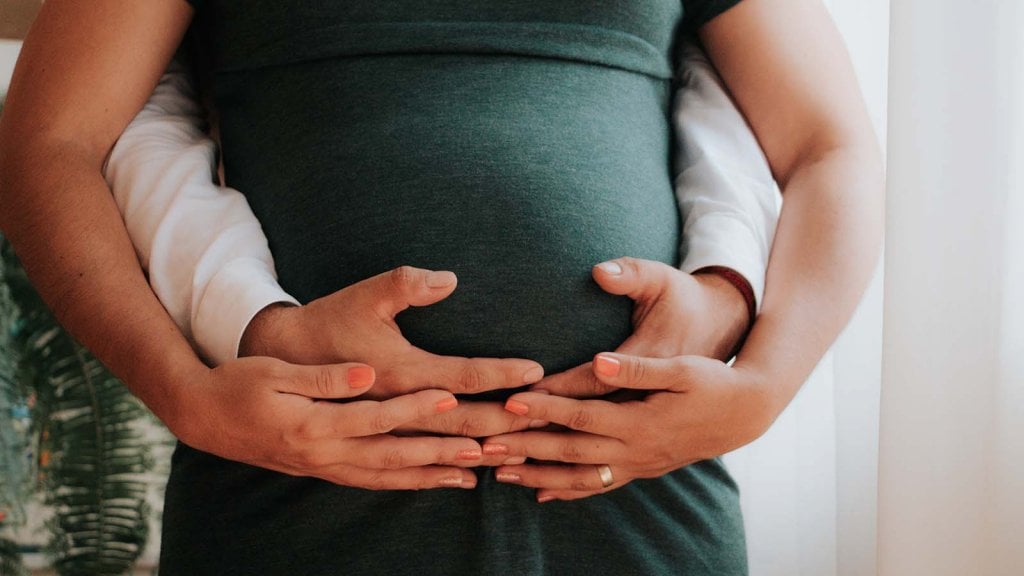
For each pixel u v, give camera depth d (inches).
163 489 53.9
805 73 35.2
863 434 47.4
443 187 29.6
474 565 28.7
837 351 46.9
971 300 36.7
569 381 29.0
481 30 31.4
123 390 52.1
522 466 28.8
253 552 29.2
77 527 51.9
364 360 27.7
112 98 31.5
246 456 27.9
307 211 30.6
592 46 32.6
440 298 27.2
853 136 34.8
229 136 34.4
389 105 30.8
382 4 31.3
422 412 27.2
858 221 32.8
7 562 52.1
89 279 29.0
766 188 34.6
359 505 28.9
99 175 31.0
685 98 37.4
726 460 47.7
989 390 36.8
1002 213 36.6
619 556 29.9
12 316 49.9
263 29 32.1
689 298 29.6
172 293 29.5
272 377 26.5
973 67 36.4
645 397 29.1
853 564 48.1
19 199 29.9
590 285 29.8
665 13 34.4
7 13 45.7
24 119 30.7
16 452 50.9
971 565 37.1
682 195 34.7
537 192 29.9
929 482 36.9
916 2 36.6
